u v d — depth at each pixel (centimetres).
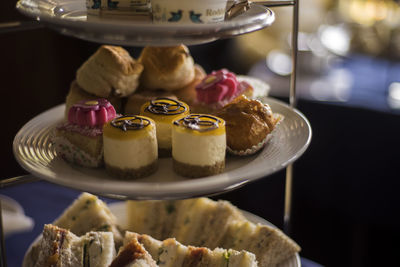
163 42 53
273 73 149
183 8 55
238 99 66
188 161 59
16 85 101
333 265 125
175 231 72
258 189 103
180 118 60
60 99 110
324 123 113
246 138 61
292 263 68
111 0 57
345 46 132
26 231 77
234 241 70
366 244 121
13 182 61
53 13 59
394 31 131
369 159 111
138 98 69
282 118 67
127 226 73
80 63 111
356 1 149
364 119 109
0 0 90
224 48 166
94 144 60
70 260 63
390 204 113
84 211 71
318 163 117
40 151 62
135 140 58
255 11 60
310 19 166
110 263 64
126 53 70
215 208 72
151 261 62
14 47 97
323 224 124
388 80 130
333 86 133
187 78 72
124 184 55
